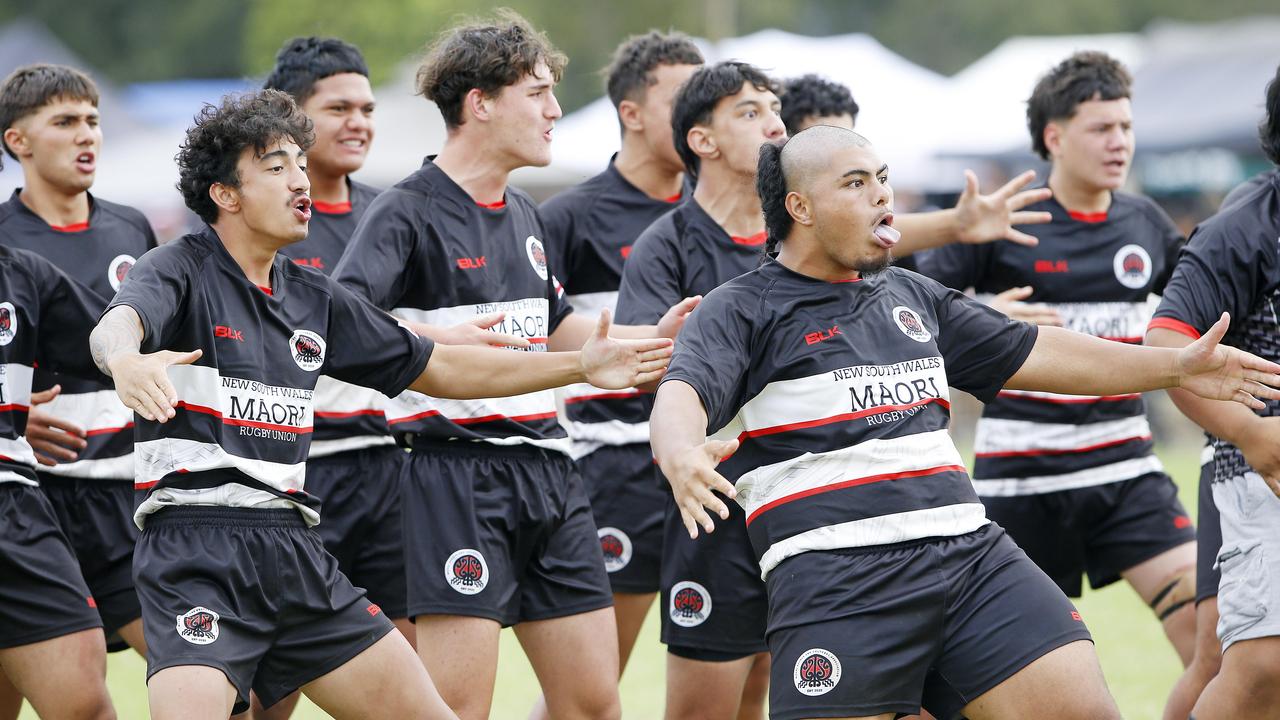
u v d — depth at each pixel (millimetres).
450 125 21234
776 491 16906
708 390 16297
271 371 17641
